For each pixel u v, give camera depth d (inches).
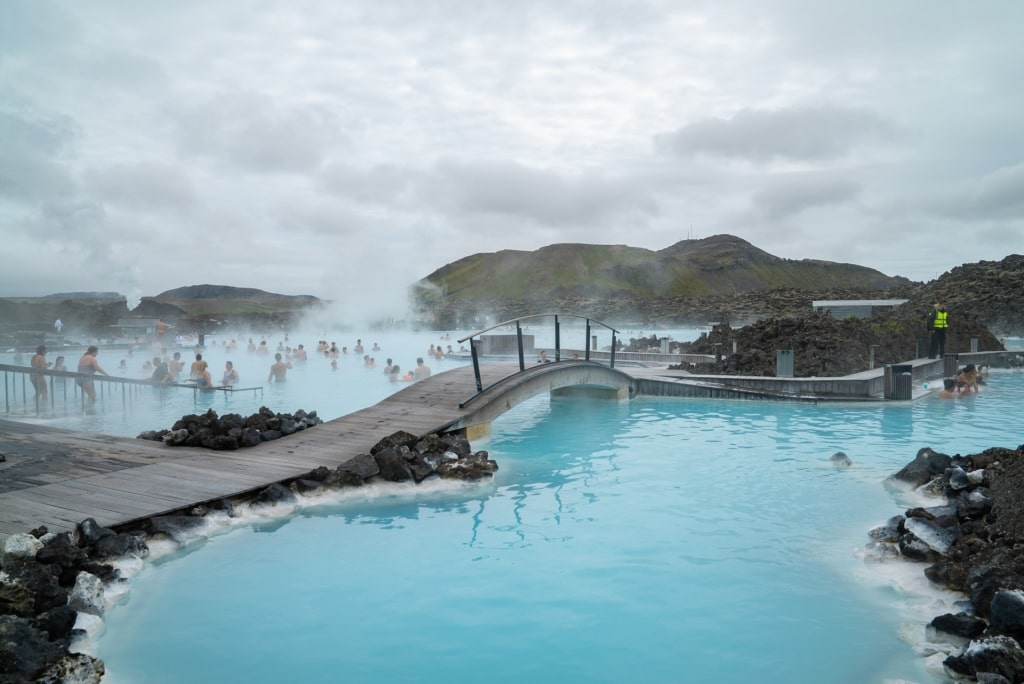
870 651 175.0
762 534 268.4
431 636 183.5
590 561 238.8
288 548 250.8
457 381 533.3
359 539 261.1
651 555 244.8
